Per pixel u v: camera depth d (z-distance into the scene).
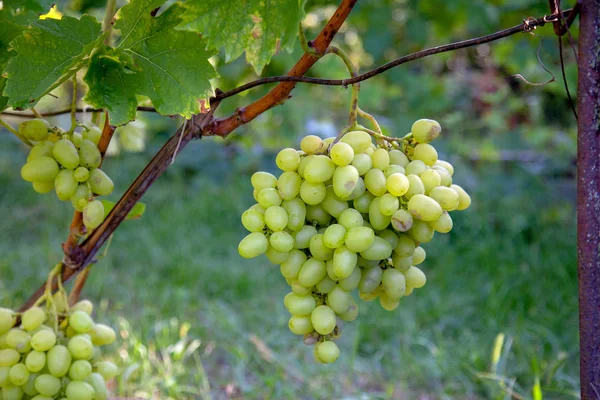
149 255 2.41
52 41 0.94
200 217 2.87
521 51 2.85
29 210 2.95
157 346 1.68
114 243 2.52
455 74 3.97
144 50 0.95
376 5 2.98
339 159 0.90
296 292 0.95
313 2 2.45
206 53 0.95
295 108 3.06
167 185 3.27
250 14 0.95
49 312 1.07
